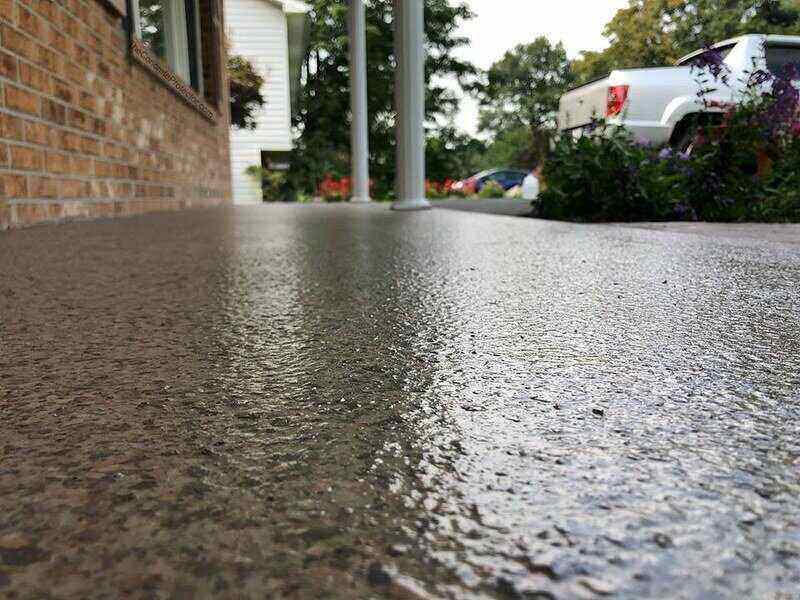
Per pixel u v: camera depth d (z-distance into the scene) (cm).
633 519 37
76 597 30
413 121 633
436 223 404
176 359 80
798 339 88
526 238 276
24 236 275
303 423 55
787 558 33
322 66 2100
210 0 900
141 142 523
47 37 337
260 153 1748
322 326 100
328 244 252
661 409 58
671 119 668
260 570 32
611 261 187
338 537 35
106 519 38
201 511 39
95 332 97
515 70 3950
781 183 458
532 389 65
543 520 37
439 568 32
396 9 616
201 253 216
